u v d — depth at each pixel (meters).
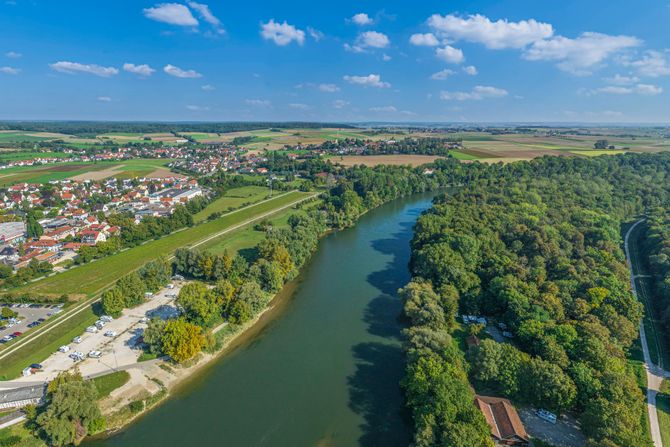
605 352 96.00
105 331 125.50
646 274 158.88
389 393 100.94
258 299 134.88
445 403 81.94
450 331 122.44
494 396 93.44
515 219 191.38
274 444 86.00
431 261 147.88
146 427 90.56
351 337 126.06
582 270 139.75
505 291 126.31
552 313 116.56
